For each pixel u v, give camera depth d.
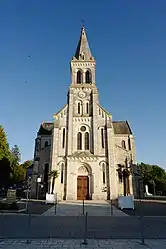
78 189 40.00
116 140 59.47
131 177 45.28
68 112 44.56
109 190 39.06
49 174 40.22
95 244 10.50
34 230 13.77
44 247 9.97
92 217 19.94
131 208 26.05
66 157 41.19
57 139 42.44
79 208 26.67
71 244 10.47
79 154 41.28
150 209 26.45
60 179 40.25
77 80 48.41
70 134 42.69
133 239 11.51
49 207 27.75
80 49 51.66
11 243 10.62
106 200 37.66
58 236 12.09
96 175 40.00
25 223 16.41
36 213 22.45
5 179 56.16
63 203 32.75
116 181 39.94
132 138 59.56
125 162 46.69
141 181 49.00
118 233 12.96
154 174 81.81
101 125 43.69
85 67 49.03
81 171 40.97
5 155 53.62
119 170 43.47
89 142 42.75
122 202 26.41
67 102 46.06
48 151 46.69
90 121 44.03
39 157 46.91
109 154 41.09
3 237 11.77
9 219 18.42
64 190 39.53
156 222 17.20
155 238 11.71
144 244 10.54
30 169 60.81
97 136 42.66
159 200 41.38
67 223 16.52
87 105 45.69
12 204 25.27
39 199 41.97
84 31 55.56
